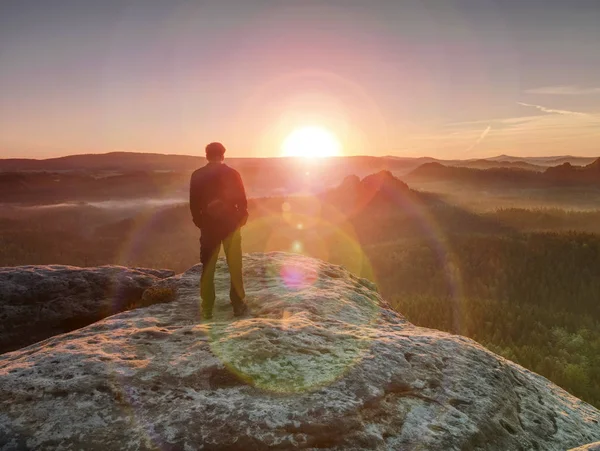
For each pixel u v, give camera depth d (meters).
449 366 4.80
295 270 8.66
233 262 6.08
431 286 109.56
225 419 3.48
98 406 3.60
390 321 6.89
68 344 4.72
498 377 4.91
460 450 3.63
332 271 9.10
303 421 3.52
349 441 3.46
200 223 6.07
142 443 3.24
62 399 3.67
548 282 97.25
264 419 3.50
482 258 117.44
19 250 155.12
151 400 3.71
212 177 5.94
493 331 60.97
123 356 4.43
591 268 98.94
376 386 4.09
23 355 4.79
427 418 3.91
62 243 174.38
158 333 5.07
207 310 6.10
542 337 56.50
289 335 4.86
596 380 42.66
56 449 3.19
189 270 8.98
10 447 3.20
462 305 70.88
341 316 6.28
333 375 4.16
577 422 4.75
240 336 4.78
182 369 4.14
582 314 77.56
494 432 4.00
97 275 10.99
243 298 6.23
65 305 10.18
